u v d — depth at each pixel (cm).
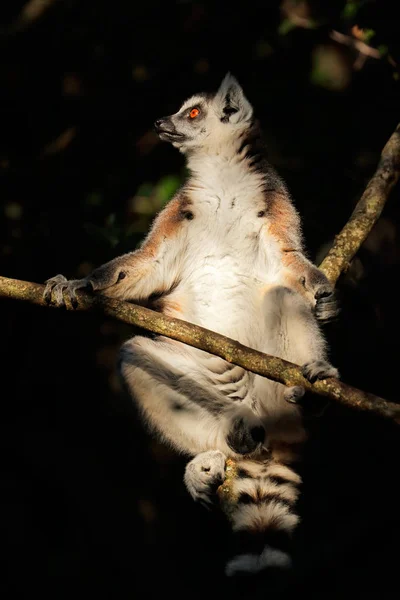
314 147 1249
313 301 913
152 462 1330
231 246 971
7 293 844
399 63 1249
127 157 1312
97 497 1258
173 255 988
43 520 1255
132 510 1283
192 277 984
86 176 1303
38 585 1214
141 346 960
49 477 1249
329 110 1273
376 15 1239
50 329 1285
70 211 1245
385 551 1034
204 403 948
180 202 1006
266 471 916
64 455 1260
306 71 1293
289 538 869
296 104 1276
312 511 1119
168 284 991
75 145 1313
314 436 1030
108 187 1284
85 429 1300
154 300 993
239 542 868
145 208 1253
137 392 955
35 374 1280
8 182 1262
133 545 1257
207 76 1331
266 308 909
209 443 948
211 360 945
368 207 1014
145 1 1342
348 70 1300
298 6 1293
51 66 1358
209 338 787
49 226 1225
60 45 1355
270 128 1263
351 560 1017
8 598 1201
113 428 1317
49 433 1273
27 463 1250
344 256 971
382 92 1281
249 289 961
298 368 779
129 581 1234
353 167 1257
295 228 980
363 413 758
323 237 1205
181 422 951
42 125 1346
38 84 1352
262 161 1016
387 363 1162
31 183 1270
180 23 1344
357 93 1289
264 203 981
